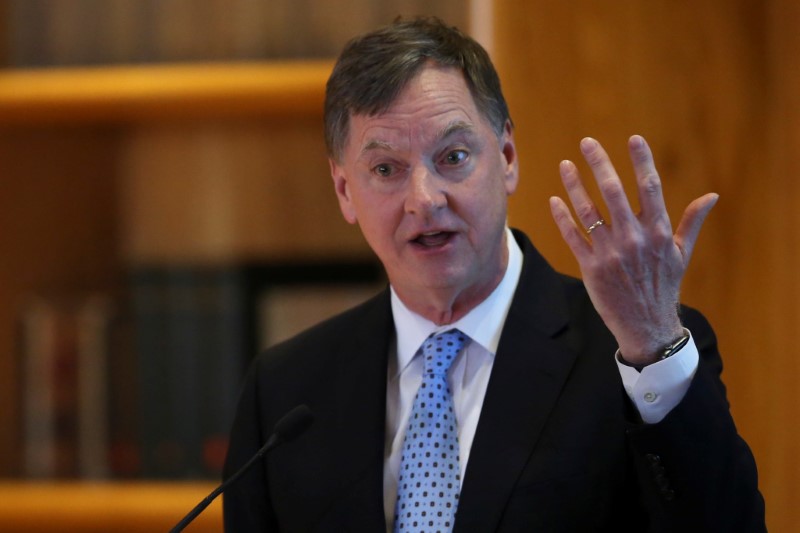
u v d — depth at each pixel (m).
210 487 11.41
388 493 6.54
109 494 11.37
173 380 11.67
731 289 8.79
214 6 11.88
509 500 6.13
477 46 6.64
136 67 11.91
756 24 8.84
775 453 8.61
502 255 6.84
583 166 8.87
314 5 11.77
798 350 8.51
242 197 12.12
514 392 6.45
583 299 6.88
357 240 12.01
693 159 8.84
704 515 5.60
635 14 8.93
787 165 8.58
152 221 12.17
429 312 6.81
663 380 5.66
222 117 12.09
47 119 12.11
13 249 12.40
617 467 6.12
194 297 11.83
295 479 6.72
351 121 6.49
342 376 6.96
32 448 11.75
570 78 8.92
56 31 12.03
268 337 11.92
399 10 11.59
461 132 6.32
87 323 11.79
